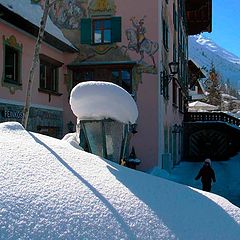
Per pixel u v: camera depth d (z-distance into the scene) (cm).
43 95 1691
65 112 1909
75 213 323
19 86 1462
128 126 577
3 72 1359
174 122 2531
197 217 397
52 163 398
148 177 460
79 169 410
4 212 295
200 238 362
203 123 3106
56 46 1789
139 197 389
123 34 1905
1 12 1264
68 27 1952
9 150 393
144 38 1878
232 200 1576
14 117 1415
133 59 1888
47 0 881
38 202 319
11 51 1445
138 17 1889
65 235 298
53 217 310
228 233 392
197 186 1822
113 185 395
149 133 1852
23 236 282
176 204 407
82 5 1944
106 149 557
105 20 1939
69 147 484
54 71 1842
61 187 353
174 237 347
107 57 1912
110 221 331
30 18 1518
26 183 339
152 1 1881
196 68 4316
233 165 2673
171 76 2166
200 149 3109
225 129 3078
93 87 546
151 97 1859
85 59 1930
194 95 5781
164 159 1939
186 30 3616
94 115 552
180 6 2934
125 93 554
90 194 359
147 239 330
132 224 339
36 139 470
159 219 363
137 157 1847
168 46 2200
